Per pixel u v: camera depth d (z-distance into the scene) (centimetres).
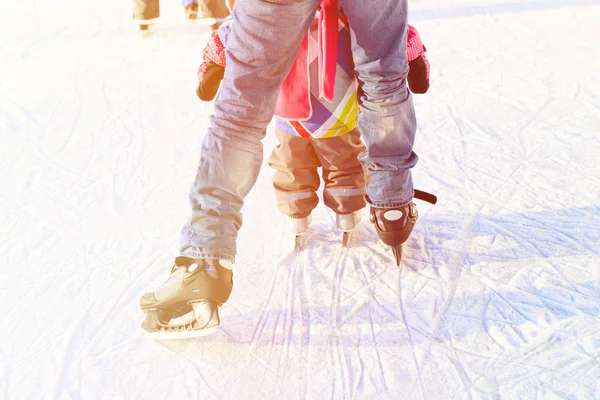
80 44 536
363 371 210
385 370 209
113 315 247
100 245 291
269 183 329
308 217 270
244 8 193
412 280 248
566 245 257
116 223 306
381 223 246
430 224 278
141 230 299
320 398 201
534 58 434
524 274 244
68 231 303
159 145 376
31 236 301
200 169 214
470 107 377
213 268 214
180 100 429
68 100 439
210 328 217
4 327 246
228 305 245
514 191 295
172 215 309
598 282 235
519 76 410
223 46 222
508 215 279
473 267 250
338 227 268
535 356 207
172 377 214
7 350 234
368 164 236
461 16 522
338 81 225
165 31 552
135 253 283
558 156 319
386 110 219
